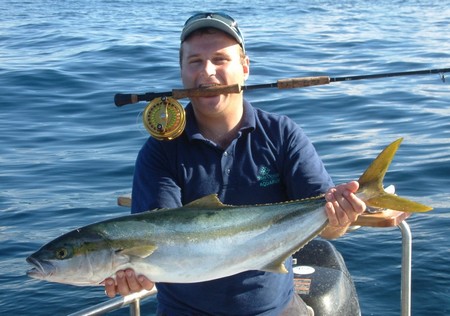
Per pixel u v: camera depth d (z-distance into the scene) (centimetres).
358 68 817
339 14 1484
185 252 175
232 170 193
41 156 526
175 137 191
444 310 300
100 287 333
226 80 195
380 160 176
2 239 381
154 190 191
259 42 998
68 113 645
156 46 935
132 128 594
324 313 222
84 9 1647
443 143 525
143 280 174
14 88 723
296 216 180
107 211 417
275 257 181
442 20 1330
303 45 983
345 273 244
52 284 334
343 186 173
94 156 522
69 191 453
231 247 177
